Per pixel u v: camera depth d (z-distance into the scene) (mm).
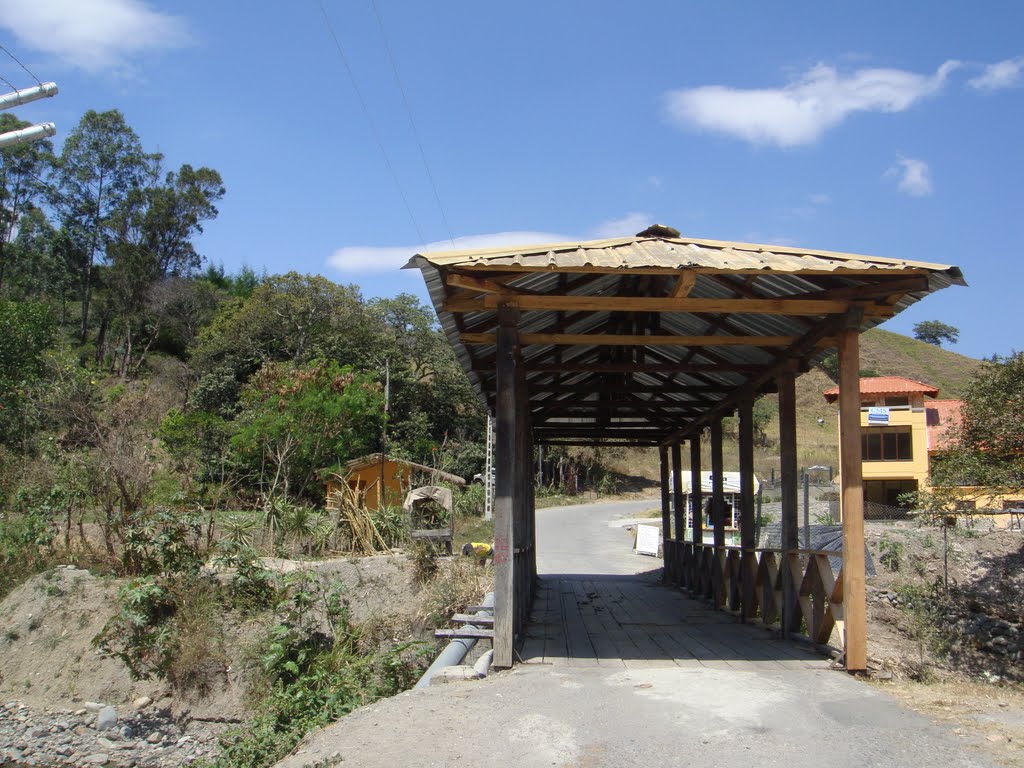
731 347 8930
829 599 6750
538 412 12180
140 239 49969
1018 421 12500
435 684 6004
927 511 13023
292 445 21594
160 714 10859
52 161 50094
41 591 13500
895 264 6164
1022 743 4504
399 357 39500
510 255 6305
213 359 37344
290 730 7277
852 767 4125
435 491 17781
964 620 12062
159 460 20266
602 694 5527
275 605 11852
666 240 7391
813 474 42312
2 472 17922
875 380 31734
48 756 9734
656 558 23391
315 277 38812
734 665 6551
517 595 7727
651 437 14883
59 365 23438
